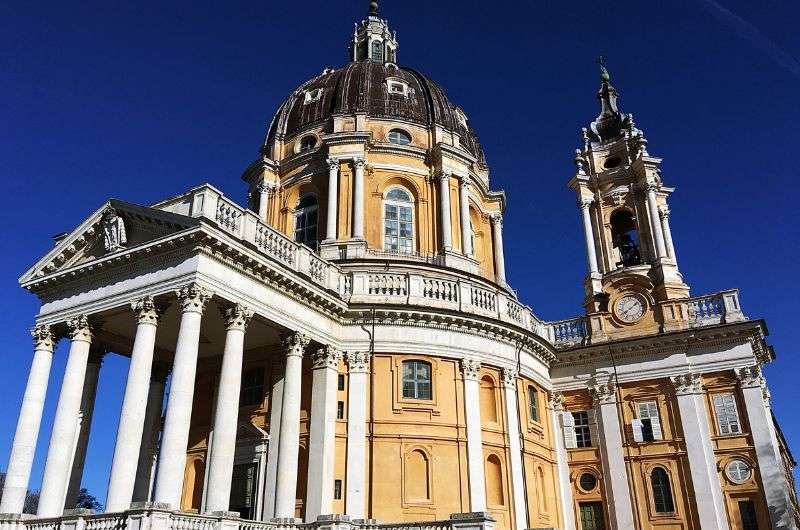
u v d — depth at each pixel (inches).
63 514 695.7
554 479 1111.6
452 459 925.2
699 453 1066.7
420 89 1400.1
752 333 1089.4
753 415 1054.4
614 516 1096.8
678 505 1060.5
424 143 1306.6
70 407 788.6
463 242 1232.2
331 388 912.3
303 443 900.0
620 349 1168.8
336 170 1216.2
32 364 843.4
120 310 804.0
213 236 744.3
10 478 778.2
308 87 1419.8
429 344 969.5
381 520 850.8
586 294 1273.4
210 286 749.3
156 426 1007.6
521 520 943.7
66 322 837.8
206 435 975.0
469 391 970.1
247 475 903.1
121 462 685.3
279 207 1279.5
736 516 1019.9
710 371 1106.1
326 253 1139.9
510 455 976.3
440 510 888.3
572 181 1363.2
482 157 1457.9
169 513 603.2
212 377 1008.2
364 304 956.6
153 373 1027.9
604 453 1136.8
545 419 1138.7
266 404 944.9
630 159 1353.3
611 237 1325.0
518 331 1056.2
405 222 1239.5
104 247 837.2
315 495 844.0
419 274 1005.2
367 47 1684.3
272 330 898.1
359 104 1312.7
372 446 899.4
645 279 1210.0
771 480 1008.2
